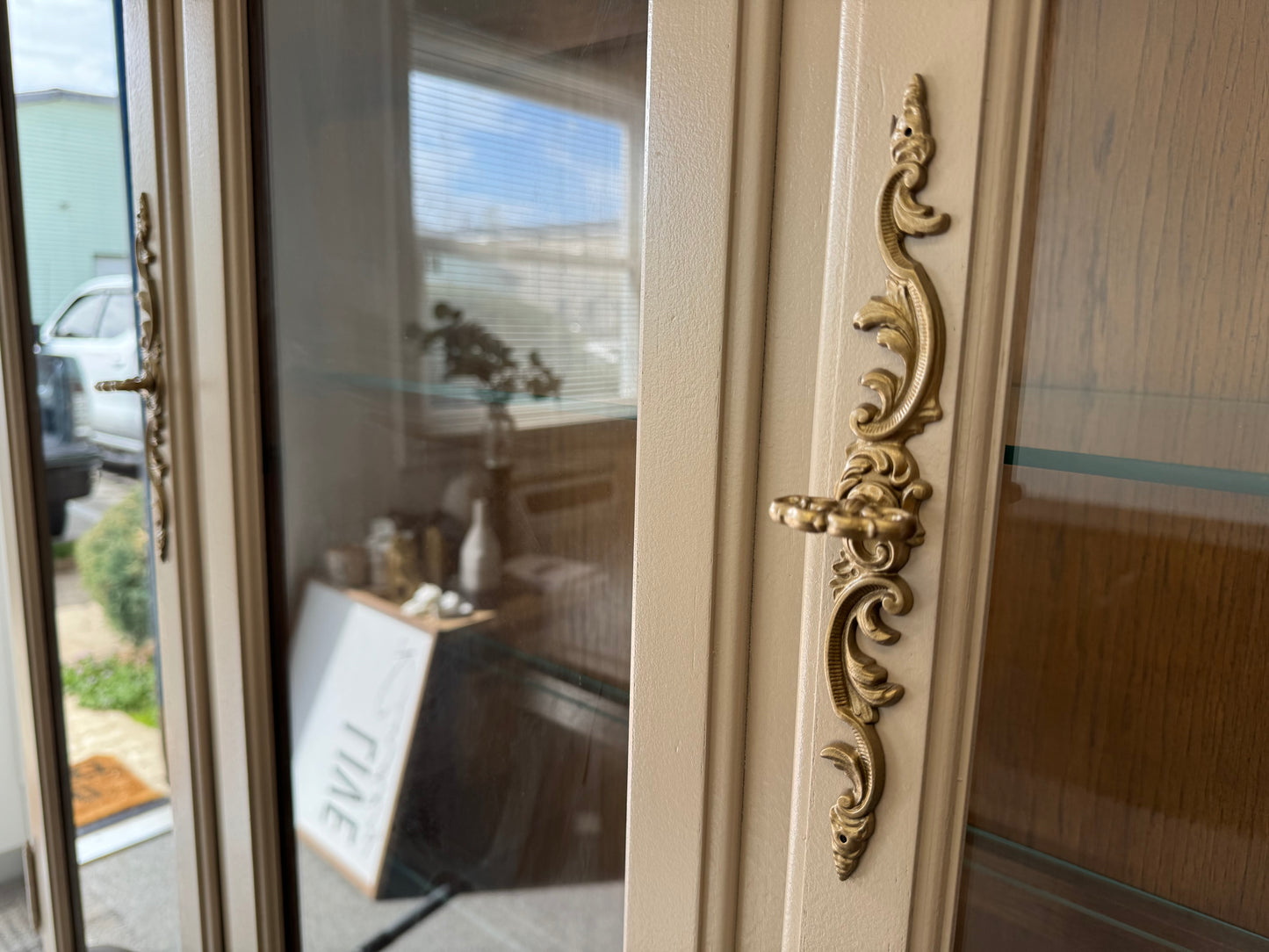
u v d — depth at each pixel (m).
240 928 0.91
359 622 0.83
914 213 0.39
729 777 0.50
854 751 0.44
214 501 0.83
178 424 0.84
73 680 1.17
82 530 1.11
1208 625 0.40
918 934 0.44
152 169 0.81
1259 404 0.37
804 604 0.45
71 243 1.05
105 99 0.95
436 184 0.70
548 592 0.68
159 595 0.90
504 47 0.64
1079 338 0.40
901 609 0.41
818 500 0.40
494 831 0.74
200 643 0.88
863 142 0.41
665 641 0.52
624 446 0.61
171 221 0.81
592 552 0.65
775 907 0.51
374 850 0.83
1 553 1.61
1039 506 0.42
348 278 0.78
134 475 1.03
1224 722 0.40
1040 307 0.40
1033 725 0.43
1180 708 0.41
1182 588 0.40
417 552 0.77
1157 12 0.37
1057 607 0.42
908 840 0.43
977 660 0.42
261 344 0.81
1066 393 0.41
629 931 0.57
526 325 0.66
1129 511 0.41
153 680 1.05
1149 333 0.39
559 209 0.63
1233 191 0.37
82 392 1.08
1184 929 0.42
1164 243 0.39
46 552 1.18
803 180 0.44
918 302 0.39
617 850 0.66
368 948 0.85
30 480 1.17
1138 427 0.40
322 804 0.87
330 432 0.81
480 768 0.75
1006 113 0.37
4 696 1.68
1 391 1.14
